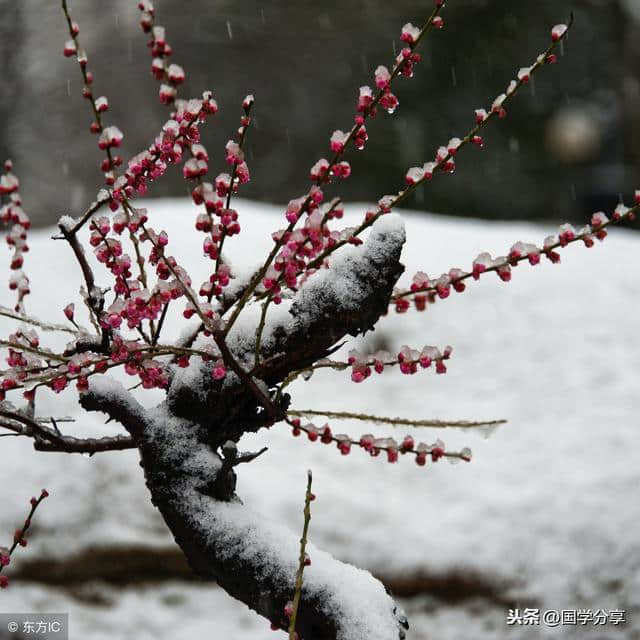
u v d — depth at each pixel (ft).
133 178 5.11
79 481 13.03
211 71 46.26
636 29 53.26
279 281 4.77
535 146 50.39
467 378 16.35
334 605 5.10
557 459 14.58
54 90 44.62
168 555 12.53
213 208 4.67
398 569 12.84
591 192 49.70
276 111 46.14
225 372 5.01
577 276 19.08
